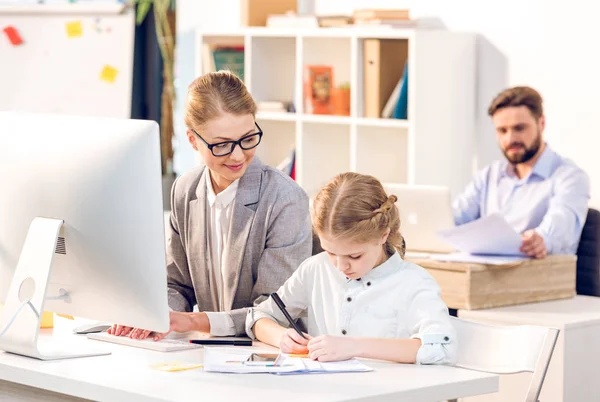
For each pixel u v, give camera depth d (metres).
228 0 6.08
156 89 6.48
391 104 4.96
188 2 6.34
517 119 4.38
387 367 2.26
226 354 2.34
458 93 4.96
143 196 2.24
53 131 2.39
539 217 4.40
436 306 2.39
